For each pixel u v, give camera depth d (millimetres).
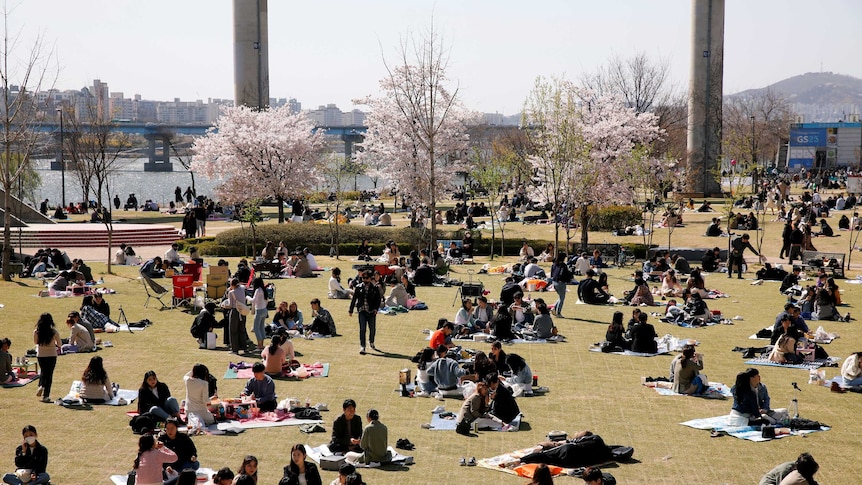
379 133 63875
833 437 17078
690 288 32219
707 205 68875
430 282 36469
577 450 15375
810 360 23391
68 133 80938
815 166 138625
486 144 116000
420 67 53750
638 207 59719
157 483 13773
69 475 14625
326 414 18391
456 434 17234
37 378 20719
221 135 70062
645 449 16344
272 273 39031
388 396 19859
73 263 34906
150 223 63719
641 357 24016
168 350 24047
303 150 68062
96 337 25016
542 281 35219
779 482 13516
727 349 24984
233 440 16641
